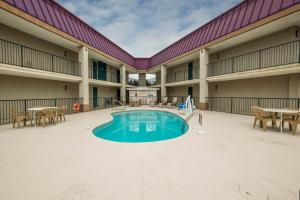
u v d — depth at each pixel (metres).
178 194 2.26
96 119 9.41
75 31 12.52
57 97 12.48
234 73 11.10
